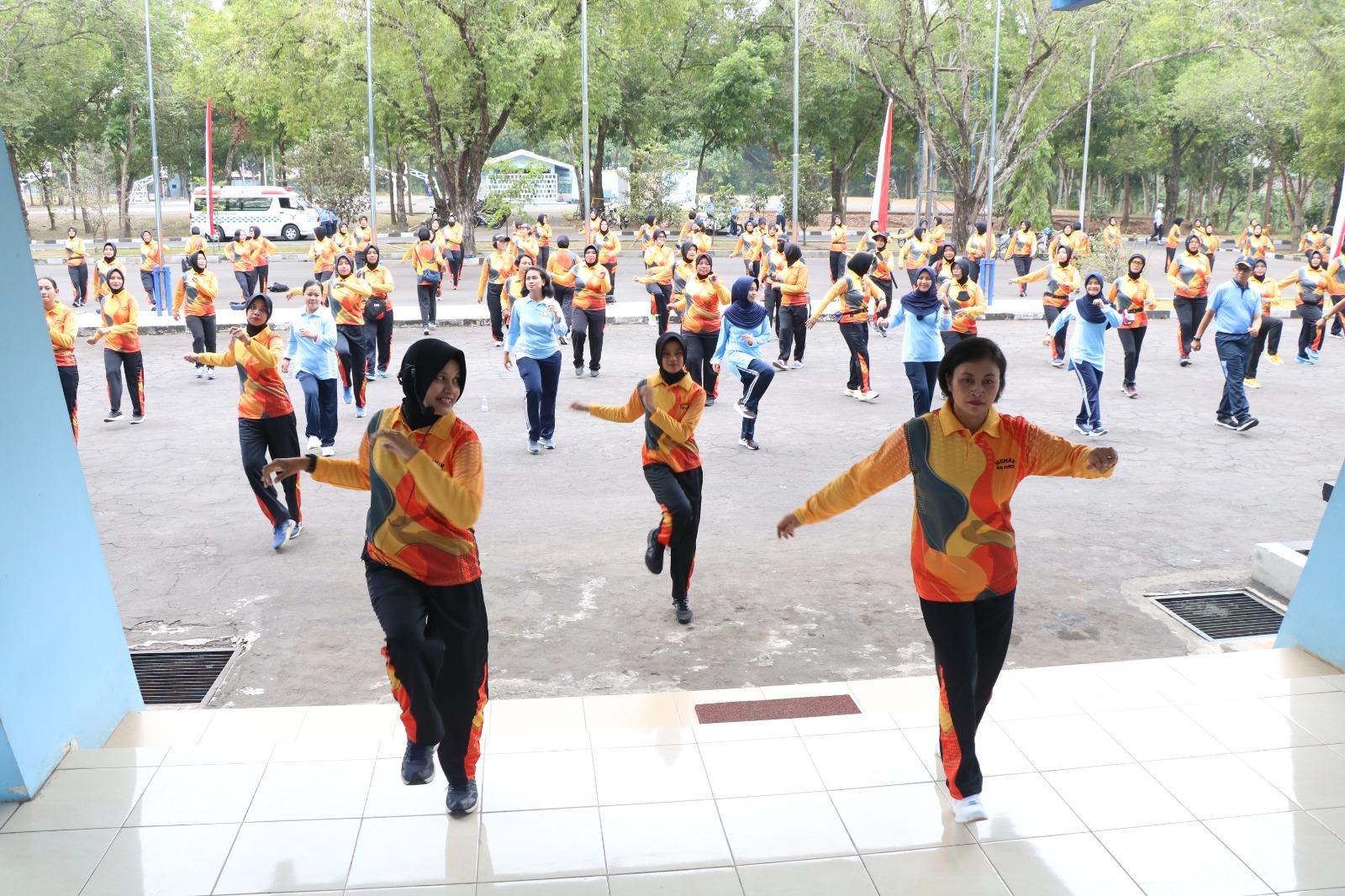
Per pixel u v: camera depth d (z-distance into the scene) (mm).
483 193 43188
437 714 3408
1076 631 6324
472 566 3572
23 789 3779
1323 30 32125
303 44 32969
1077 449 3430
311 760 4113
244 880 3365
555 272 16328
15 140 36562
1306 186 43250
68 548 4238
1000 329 19547
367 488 3578
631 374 14812
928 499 3480
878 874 3408
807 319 15477
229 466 10180
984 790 3891
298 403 13109
